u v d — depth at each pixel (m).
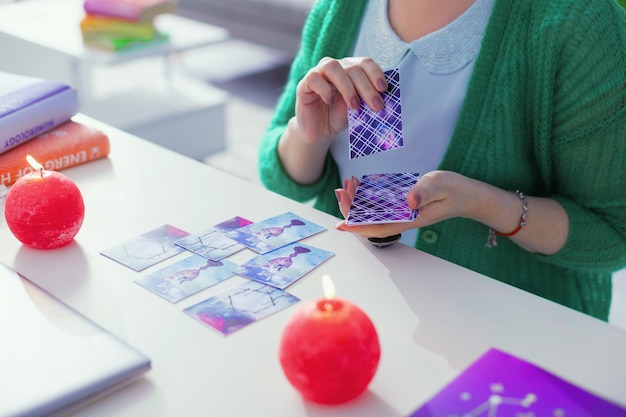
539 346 0.72
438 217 0.90
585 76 0.97
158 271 0.83
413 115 1.09
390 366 0.68
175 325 0.74
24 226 0.85
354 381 0.61
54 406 0.60
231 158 2.86
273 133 1.21
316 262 0.85
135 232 0.91
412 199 0.84
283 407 0.63
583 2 0.98
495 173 1.06
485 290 0.81
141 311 0.76
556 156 1.04
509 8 1.02
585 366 0.69
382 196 0.89
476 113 1.04
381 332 0.73
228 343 0.71
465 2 1.07
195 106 2.69
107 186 1.03
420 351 0.70
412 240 1.12
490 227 1.01
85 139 1.09
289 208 0.98
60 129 1.11
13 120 1.04
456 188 0.89
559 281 1.09
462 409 0.62
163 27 2.90
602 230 1.02
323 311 0.62
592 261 1.02
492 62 1.03
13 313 0.71
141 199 0.99
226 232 0.91
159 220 0.94
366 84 0.90
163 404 0.63
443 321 0.75
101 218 0.94
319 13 1.20
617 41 0.97
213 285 0.80
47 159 1.06
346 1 1.15
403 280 0.82
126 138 1.20
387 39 1.12
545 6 0.99
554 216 1.00
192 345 0.71
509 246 1.07
